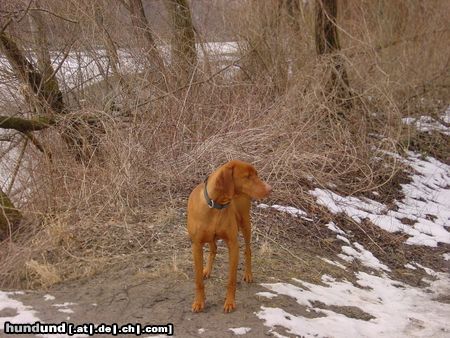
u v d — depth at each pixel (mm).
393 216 5719
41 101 5461
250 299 3664
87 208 4574
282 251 4523
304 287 4031
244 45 6938
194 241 3453
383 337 3605
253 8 7211
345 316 3783
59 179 4930
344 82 6758
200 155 5258
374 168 6359
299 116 5910
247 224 3789
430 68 8586
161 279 3812
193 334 3275
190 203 3482
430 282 4730
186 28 6629
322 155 5762
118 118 5395
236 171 3387
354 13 8617
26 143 5332
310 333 3434
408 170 6852
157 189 5066
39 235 4293
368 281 4480
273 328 3395
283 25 7434
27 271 3922
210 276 3910
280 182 5332
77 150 5227
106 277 3867
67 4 5789
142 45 6176
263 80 6719
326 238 4980
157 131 5457
